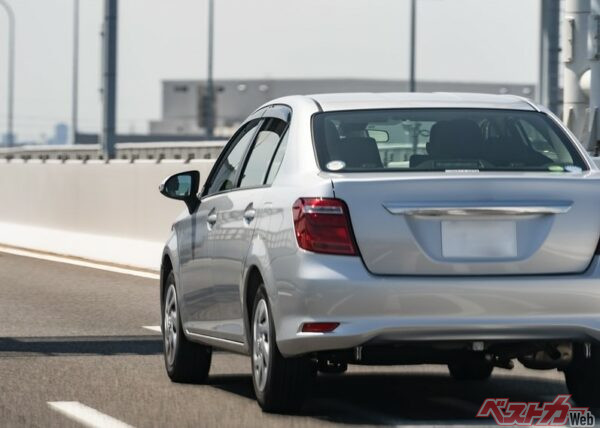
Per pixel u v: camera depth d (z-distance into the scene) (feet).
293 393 57.31
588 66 132.77
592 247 54.70
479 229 54.13
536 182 54.60
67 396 63.67
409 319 53.62
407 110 60.34
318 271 54.03
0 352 81.15
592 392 58.65
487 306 53.72
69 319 101.04
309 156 57.67
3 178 210.59
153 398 63.10
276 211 56.90
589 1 132.87
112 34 216.54
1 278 140.15
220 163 68.64
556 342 55.26
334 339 53.83
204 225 66.18
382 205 54.08
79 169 181.88
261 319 58.23
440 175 54.90
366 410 59.52
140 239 162.50
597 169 58.59
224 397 63.46
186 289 68.23
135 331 93.04
